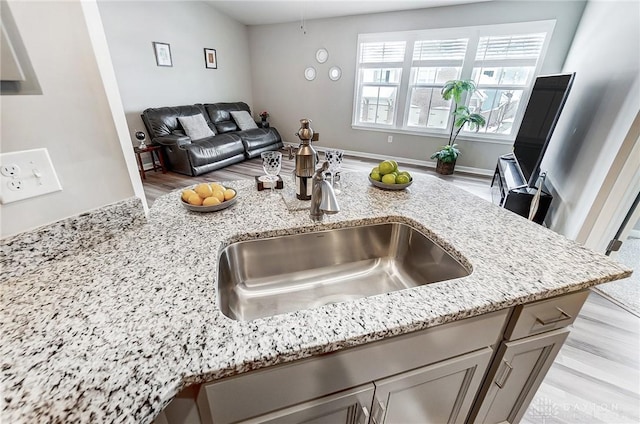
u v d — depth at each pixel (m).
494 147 4.19
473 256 0.80
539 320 0.75
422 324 0.58
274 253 0.97
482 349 0.76
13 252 0.63
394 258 1.12
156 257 0.75
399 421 0.79
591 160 2.03
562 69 3.55
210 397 0.52
